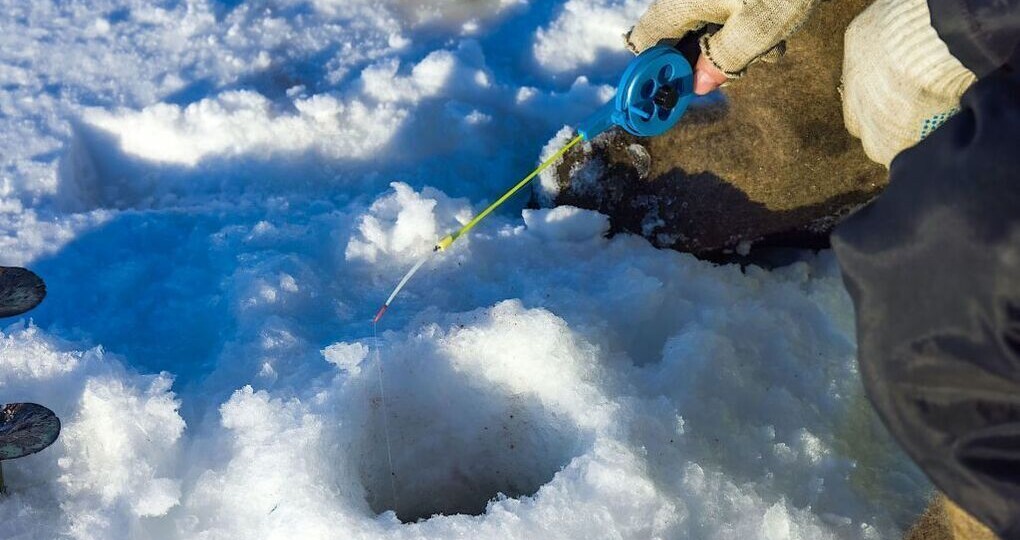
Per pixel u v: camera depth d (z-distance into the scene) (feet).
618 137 10.83
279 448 8.62
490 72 12.81
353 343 9.34
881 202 5.81
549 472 9.64
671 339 9.68
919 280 5.51
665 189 10.84
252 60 13.11
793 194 10.58
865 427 9.54
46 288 9.73
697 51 9.61
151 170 12.32
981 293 5.24
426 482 10.02
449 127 12.51
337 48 13.35
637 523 8.16
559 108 12.53
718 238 10.96
